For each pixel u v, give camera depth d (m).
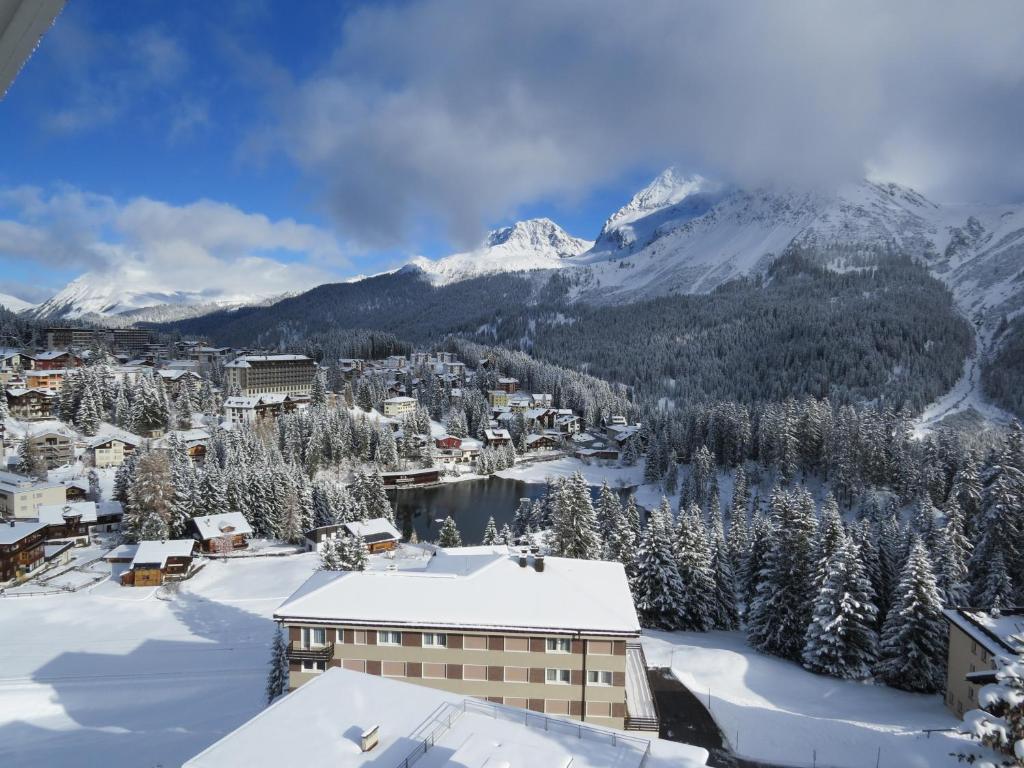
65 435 138.12
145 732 48.56
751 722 44.19
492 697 40.28
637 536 86.88
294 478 115.38
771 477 148.75
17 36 4.66
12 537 86.62
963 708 48.59
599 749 24.73
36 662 61.72
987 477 88.00
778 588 63.56
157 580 85.44
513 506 150.00
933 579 55.56
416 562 96.44
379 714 26.47
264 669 61.09
